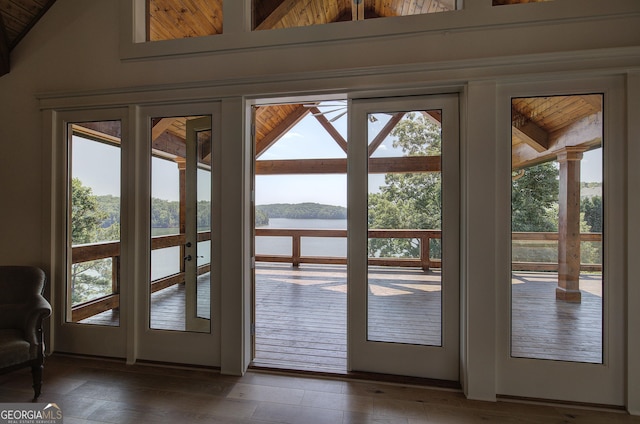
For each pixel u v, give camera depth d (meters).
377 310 2.21
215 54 2.30
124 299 2.41
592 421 1.73
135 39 2.41
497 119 1.98
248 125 2.34
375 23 2.11
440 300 2.13
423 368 2.12
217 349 2.28
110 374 2.19
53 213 2.49
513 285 1.99
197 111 2.32
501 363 1.95
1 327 2.06
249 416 1.74
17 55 2.55
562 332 1.93
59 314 2.49
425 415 1.76
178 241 2.38
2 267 2.23
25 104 2.53
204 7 2.66
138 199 2.39
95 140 2.49
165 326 2.38
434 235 2.15
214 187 2.29
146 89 2.34
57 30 2.51
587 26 1.89
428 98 2.13
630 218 1.82
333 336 2.86
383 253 2.21
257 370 2.24
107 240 2.47
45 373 2.20
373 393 1.97
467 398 1.93
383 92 2.13
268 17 2.69
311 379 2.14
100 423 1.67
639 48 1.78
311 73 2.14
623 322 1.84
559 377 1.90
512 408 1.83
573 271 1.94
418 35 2.07
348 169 2.23
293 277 5.36
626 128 1.84
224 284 2.24
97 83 2.45
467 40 2.02
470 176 1.98
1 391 1.96
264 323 3.20
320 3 3.17
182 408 1.81
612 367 1.85
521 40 1.96
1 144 2.56
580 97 1.93
